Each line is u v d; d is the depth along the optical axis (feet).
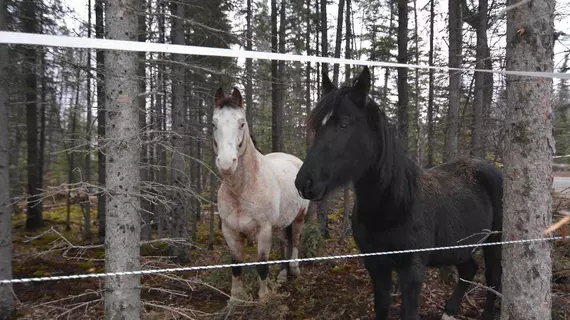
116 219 8.98
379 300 10.13
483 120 24.20
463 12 24.08
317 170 8.33
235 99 12.85
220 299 15.72
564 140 19.04
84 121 37.19
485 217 11.72
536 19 6.89
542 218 7.13
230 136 11.82
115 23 8.76
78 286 18.40
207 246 28.81
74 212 45.65
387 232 9.37
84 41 4.78
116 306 9.05
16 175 35.78
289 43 47.39
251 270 17.21
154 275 17.92
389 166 9.07
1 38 4.31
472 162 13.11
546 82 6.98
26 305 15.64
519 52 7.09
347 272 18.83
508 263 7.48
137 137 9.02
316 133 8.79
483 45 19.01
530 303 7.23
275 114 36.06
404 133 23.30
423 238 9.48
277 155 19.35
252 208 13.61
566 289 13.20
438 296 15.34
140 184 9.96
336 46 34.37
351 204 35.81
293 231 18.70
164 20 20.18
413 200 9.56
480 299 14.94
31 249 27.68
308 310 14.24
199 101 26.68
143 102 21.31
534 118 7.02
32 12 22.34
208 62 25.32
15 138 35.09
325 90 10.36
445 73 21.76
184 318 13.51
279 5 40.19
